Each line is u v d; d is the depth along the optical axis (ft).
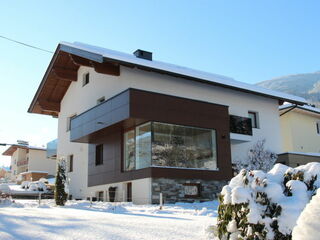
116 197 51.72
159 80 53.93
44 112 80.33
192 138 49.83
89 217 25.94
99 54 46.47
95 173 58.08
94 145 59.72
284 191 12.15
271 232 11.17
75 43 53.72
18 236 16.56
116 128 51.39
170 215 29.09
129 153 50.44
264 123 65.31
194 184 48.37
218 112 53.01
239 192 11.81
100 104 52.19
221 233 12.73
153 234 16.79
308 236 7.58
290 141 74.02
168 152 47.03
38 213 29.58
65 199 43.52
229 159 52.60
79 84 67.36
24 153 161.89
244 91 59.67
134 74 52.49
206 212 31.04
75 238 15.92
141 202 45.80
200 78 52.47
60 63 66.18
